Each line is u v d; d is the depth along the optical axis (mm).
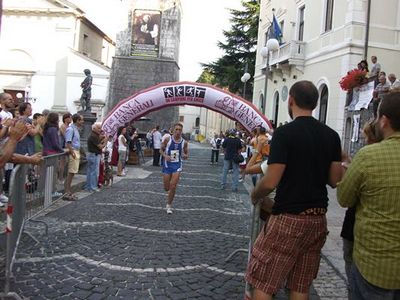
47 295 4391
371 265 2553
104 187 12375
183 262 5652
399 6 17594
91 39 44750
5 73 37906
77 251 5875
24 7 37344
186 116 74375
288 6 24781
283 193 3135
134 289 4664
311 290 4852
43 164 6805
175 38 38562
